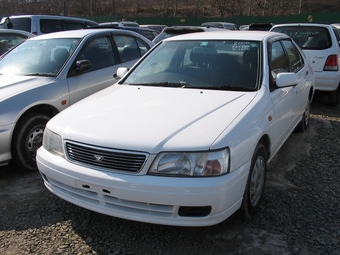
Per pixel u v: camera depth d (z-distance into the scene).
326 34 7.02
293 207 3.39
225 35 4.27
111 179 2.63
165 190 2.52
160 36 9.91
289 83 3.66
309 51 6.94
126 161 2.63
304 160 4.57
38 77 4.63
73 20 10.88
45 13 40.88
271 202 3.48
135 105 3.25
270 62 3.82
